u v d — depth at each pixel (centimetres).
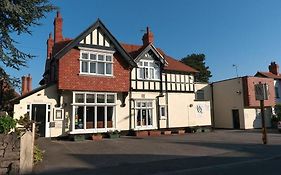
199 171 919
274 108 3062
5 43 1341
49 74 2266
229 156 1216
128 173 895
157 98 2345
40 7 1368
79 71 1908
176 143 1634
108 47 2033
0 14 1305
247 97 2823
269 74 3528
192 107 2542
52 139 1814
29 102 1797
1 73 1348
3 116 964
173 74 2473
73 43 1886
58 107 1873
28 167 912
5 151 888
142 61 2295
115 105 2064
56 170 940
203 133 2353
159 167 986
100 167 989
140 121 2234
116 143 1636
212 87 3234
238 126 2914
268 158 1159
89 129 1923
